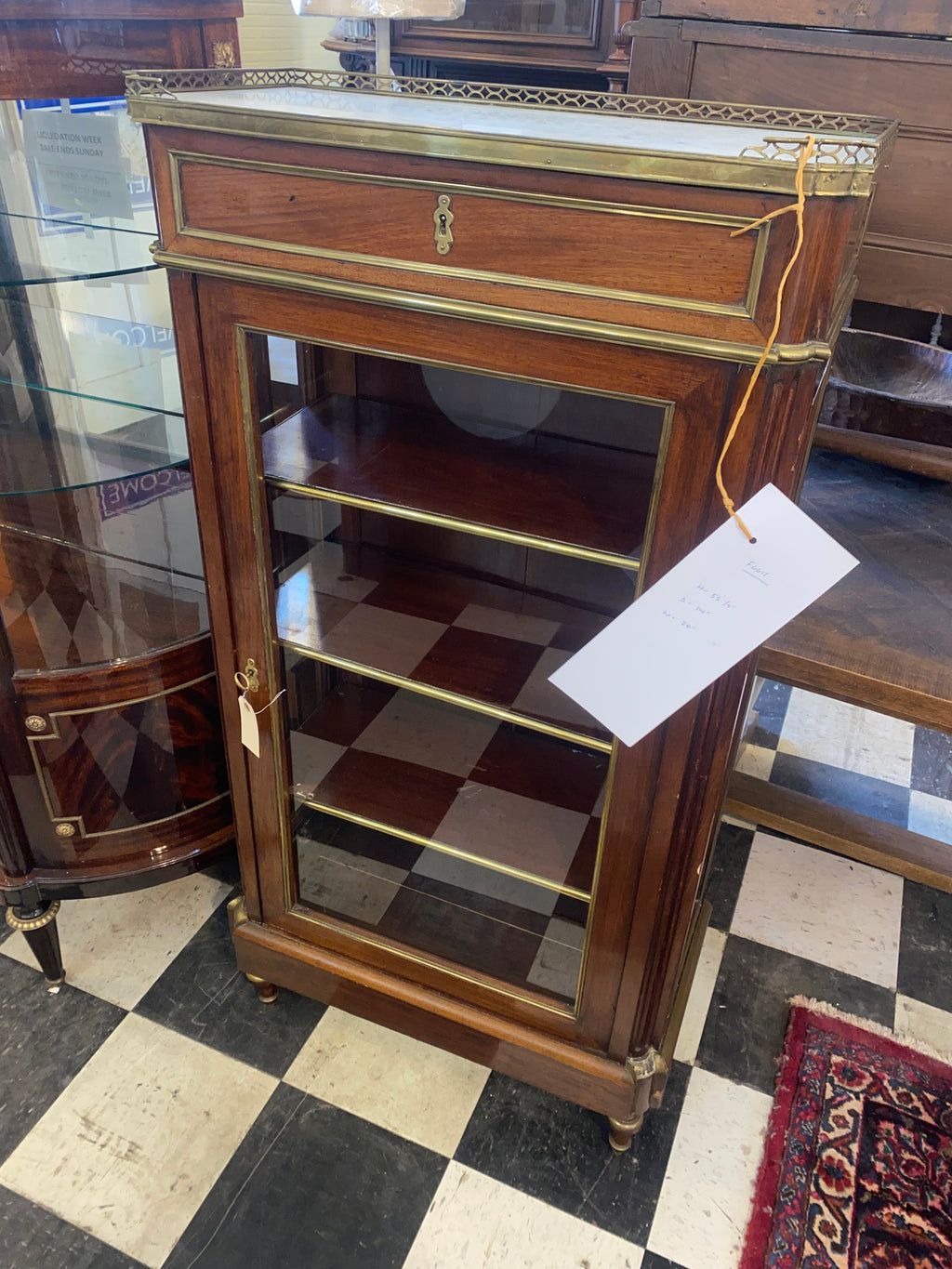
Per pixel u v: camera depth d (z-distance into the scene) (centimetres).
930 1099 134
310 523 111
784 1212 120
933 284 139
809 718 212
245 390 94
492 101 101
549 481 96
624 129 86
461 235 78
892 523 143
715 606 82
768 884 171
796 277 69
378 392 105
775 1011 148
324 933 134
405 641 109
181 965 150
